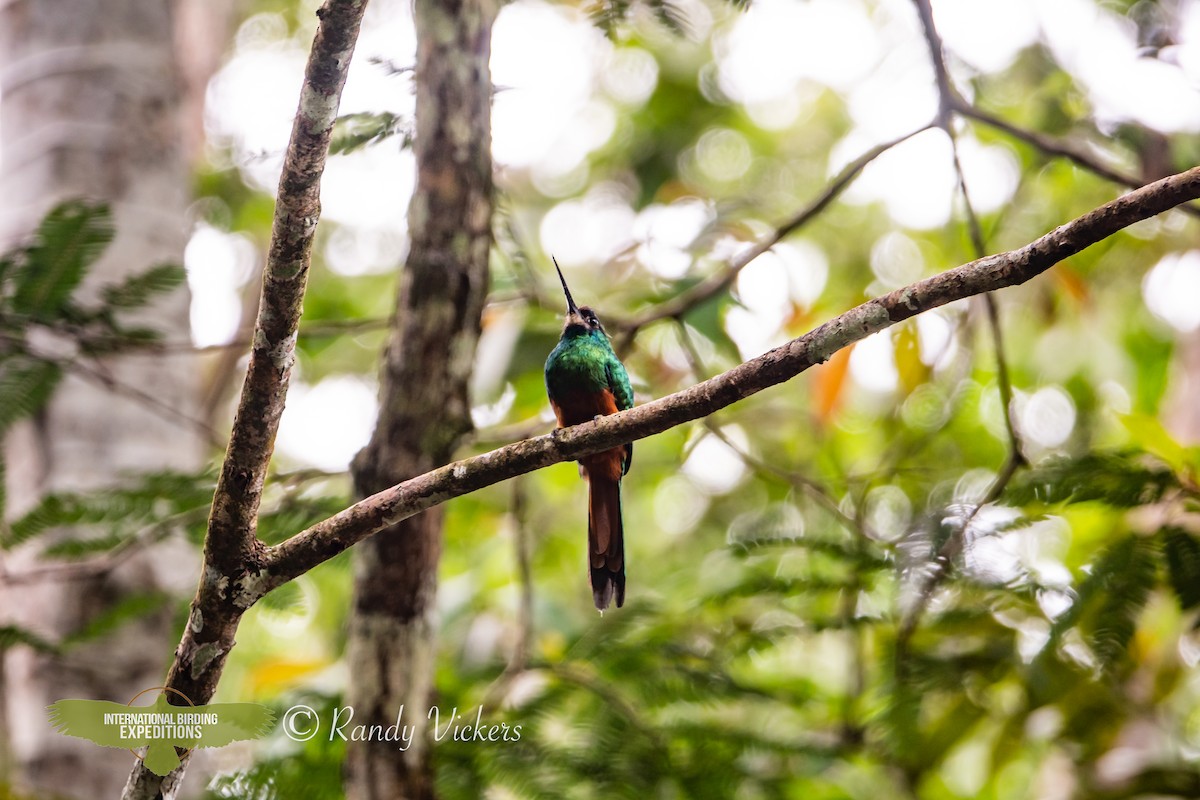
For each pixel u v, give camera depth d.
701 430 9.30
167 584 8.84
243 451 4.67
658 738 7.90
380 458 6.70
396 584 6.75
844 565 7.95
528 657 8.32
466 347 6.79
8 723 8.67
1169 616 8.55
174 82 10.43
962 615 7.72
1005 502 6.72
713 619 8.94
